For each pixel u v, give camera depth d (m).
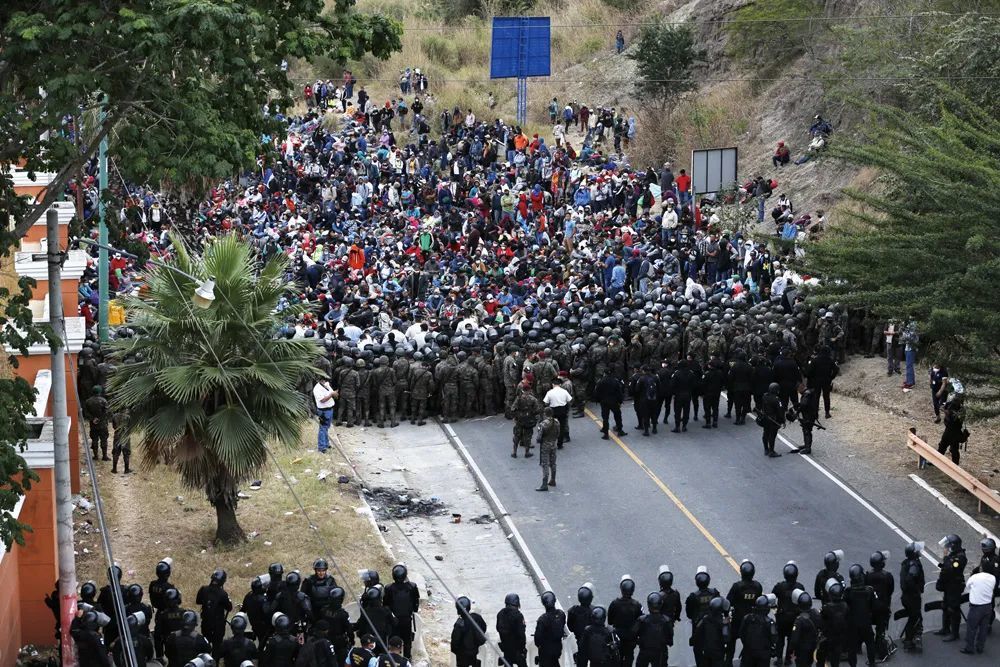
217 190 74.69
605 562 39.16
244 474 37.25
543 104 99.06
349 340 52.28
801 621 30.95
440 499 44.12
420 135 90.88
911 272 41.44
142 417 37.19
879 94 77.88
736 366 49.78
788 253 60.38
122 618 26.78
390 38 31.09
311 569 37.03
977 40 63.84
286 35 29.16
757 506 42.72
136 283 49.53
